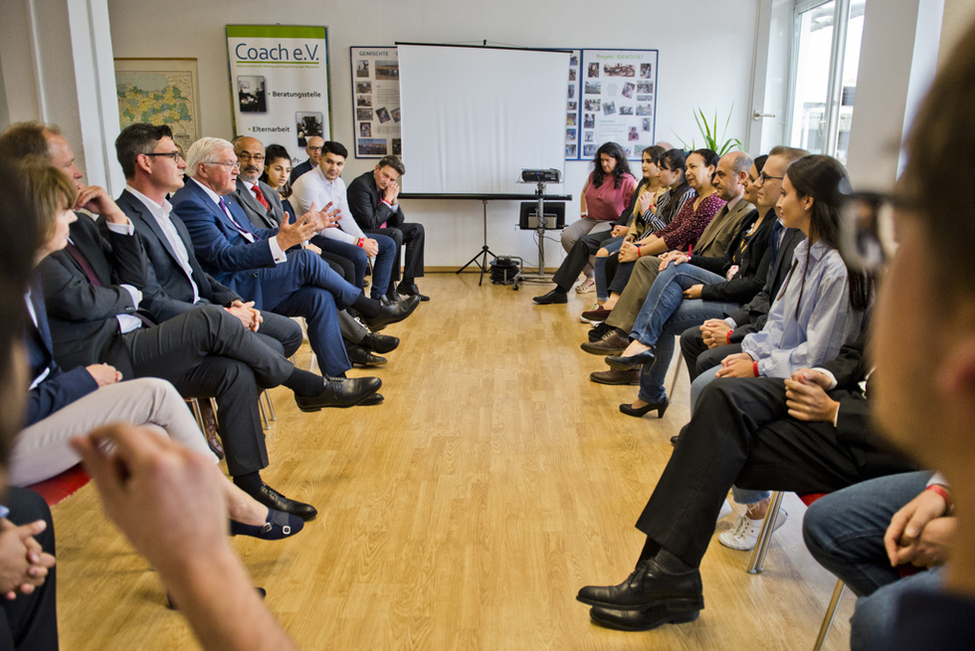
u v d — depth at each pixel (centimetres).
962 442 30
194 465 41
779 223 286
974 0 251
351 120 713
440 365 403
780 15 677
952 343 28
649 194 493
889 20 327
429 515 233
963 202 26
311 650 168
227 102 704
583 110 720
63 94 366
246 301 314
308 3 692
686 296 318
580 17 702
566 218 744
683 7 699
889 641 31
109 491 41
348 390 293
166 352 214
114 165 390
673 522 168
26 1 354
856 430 160
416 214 741
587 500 243
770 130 703
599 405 338
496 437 299
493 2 697
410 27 699
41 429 165
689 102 718
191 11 687
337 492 249
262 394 312
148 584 194
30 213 38
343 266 456
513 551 211
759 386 171
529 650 168
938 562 123
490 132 711
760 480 170
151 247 259
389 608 184
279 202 460
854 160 353
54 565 125
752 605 187
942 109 27
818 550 144
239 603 41
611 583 195
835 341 186
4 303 35
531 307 566
